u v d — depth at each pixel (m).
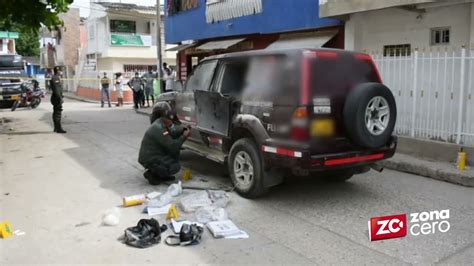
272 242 4.54
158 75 20.84
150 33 32.50
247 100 5.97
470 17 8.26
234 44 14.86
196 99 7.02
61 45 39.97
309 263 4.05
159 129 6.52
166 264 4.04
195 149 7.28
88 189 6.56
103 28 31.30
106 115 17.67
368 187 6.59
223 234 4.67
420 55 8.38
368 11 9.95
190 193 6.24
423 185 6.74
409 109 8.68
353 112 5.32
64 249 4.39
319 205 5.73
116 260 4.13
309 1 11.65
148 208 5.54
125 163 8.34
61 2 12.35
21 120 15.93
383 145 5.78
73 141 11.02
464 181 6.69
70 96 33.12
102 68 32.50
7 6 11.90
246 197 6.01
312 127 5.22
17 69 21.70
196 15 17.34
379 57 9.16
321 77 5.33
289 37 13.16
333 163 5.34
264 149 5.58
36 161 8.63
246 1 14.16
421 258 4.16
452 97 7.88
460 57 7.70
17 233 4.82
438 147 7.88
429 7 8.79
